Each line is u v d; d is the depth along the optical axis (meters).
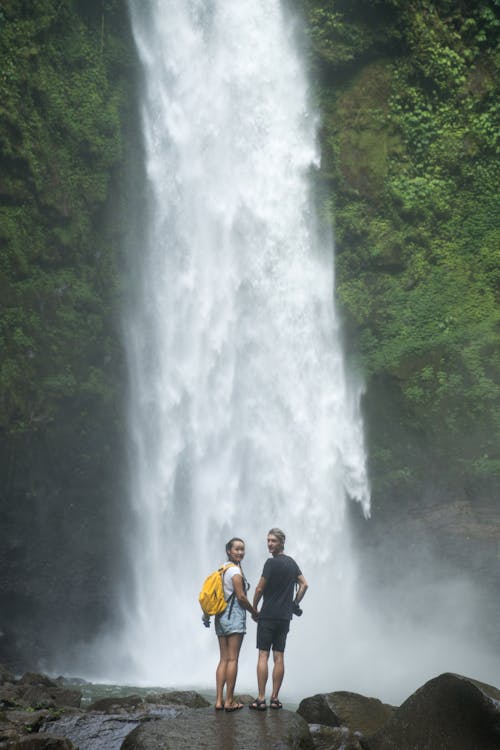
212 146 25.09
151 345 23.72
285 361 24.20
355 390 23.48
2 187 21.47
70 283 22.69
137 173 24.33
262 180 25.00
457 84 24.06
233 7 25.42
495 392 21.77
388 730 7.48
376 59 24.81
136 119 24.55
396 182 24.25
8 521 21.06
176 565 22.92
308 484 23.42
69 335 22.31
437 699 7.29
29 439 21.19
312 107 25.06
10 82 21.55
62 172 22.64
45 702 10.86
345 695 8.92
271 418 23.94
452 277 23.64
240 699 9.70
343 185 24.56
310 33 24.86
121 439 22.89
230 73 25.36
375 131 24.62
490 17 23.86
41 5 22.34
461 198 24.03
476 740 7.05
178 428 23.58
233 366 24.17
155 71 24.86
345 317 24.08
